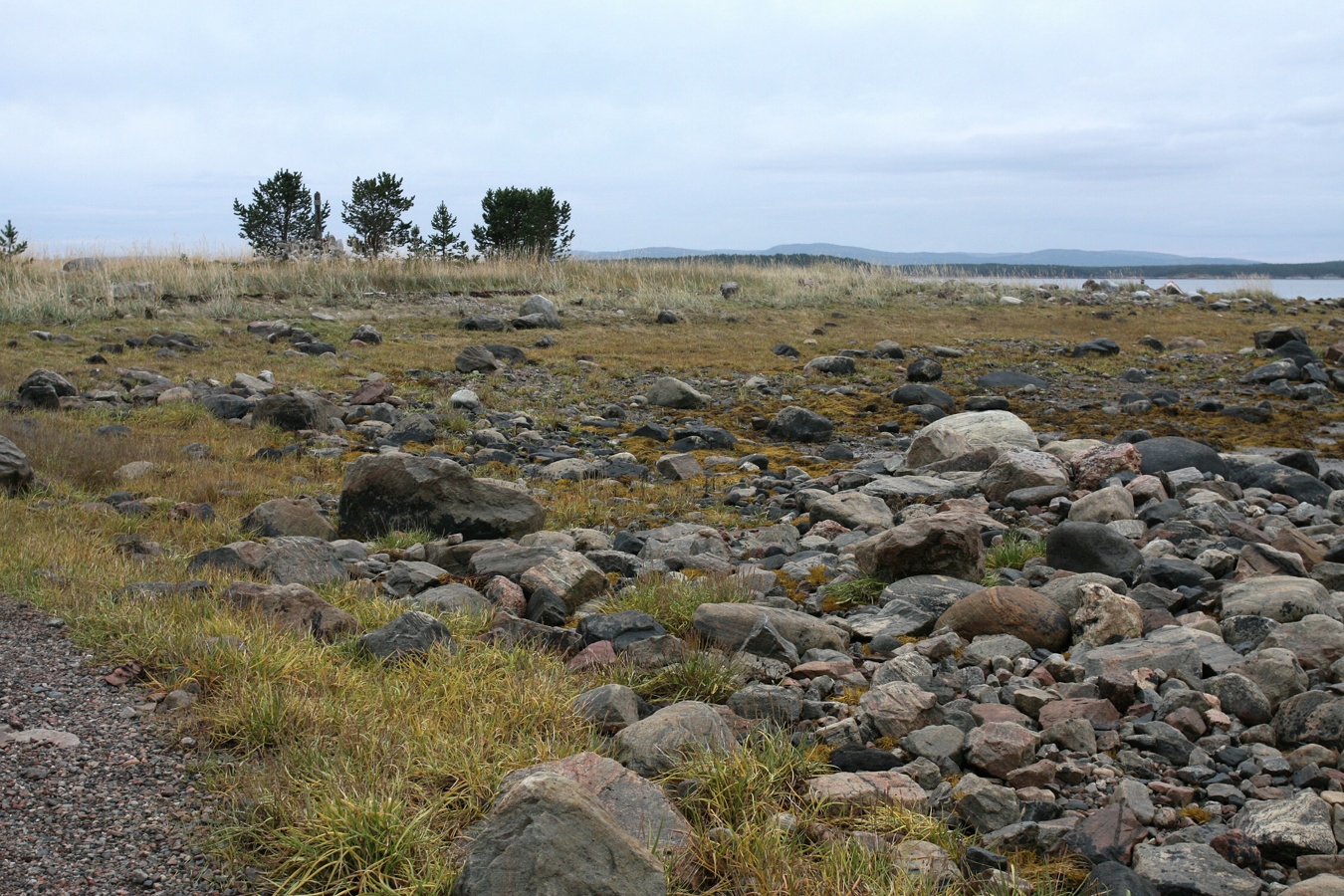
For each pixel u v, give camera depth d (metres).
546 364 17.55
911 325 24.38
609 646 5.56
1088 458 9.83
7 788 3.76
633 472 10.68
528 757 4.13
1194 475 9.80
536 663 5.27
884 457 11.71
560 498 9.43
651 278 28.53
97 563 6.38
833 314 25.47
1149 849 3.61
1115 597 5.75
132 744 4.19
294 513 7.82
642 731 4.31
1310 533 8.23
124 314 19.38
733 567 7.30
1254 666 4.95
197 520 7.94
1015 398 15.78
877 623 6.12
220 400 12.42
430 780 3.96
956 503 8.84
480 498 8.14
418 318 21.69
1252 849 3.61
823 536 8.45
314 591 5.97
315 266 25.39
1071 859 3.62
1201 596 6.41
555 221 32.50
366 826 3.47
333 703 4.54
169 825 3.63
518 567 6.99
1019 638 5.73
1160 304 29.45
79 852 3.43
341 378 15.38
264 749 4.21
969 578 6.87
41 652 4.97
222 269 24.12
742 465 11.16
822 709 4.95
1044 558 7.35
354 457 10.80
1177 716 4.63
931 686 5.17
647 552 7.71
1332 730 4.35
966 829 3.94
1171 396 15.07
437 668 5.05
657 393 14.90
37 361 14.58
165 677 4.77
